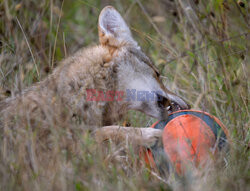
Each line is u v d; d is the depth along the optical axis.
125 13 19.08
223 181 9.30
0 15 16.20
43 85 11.93
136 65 12.61
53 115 10.67
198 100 12.30
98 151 10.27
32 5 18.02
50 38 16.58
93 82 11.77
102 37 12.44
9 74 14.00
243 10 15.09
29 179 9.32
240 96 13.45
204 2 16.33
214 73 14.69
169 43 17.70
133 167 10.26
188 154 9.88
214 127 11.00
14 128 10.72
